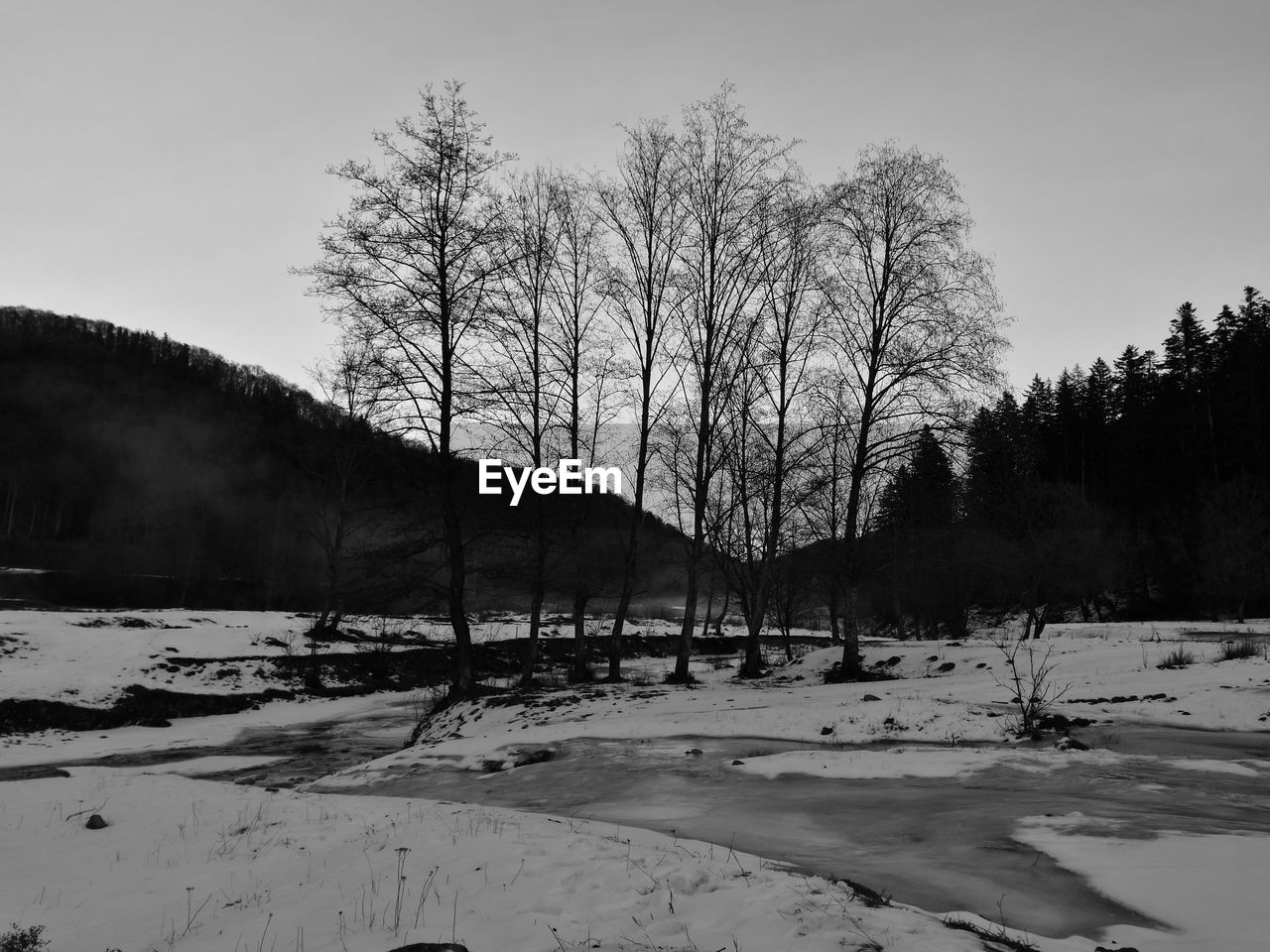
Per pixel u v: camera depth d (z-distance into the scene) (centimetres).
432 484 2348
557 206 2645
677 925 575
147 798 1327
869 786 1191
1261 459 5759
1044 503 4512
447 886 726
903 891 699
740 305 2767
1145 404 6706
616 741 1694
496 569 2562
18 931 748
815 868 777
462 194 2255
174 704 2828
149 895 852
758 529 3378
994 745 1466
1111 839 826
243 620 4219
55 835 1115
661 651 5172
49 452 9125
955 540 3753
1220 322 6562
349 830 1033
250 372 14162
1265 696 1656
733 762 1413
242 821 1155
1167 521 5766
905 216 2561
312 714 2983
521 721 2006
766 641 5572
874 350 2581
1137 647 2578
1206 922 600
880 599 5706
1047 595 4444
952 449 2489
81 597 5972
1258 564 4631
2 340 11481
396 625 4547
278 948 632
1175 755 1302
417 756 1767
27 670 2764
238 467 9344
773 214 2725
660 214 2745
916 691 2147
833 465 3017
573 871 728
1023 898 673
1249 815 921
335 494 4175
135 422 10031
